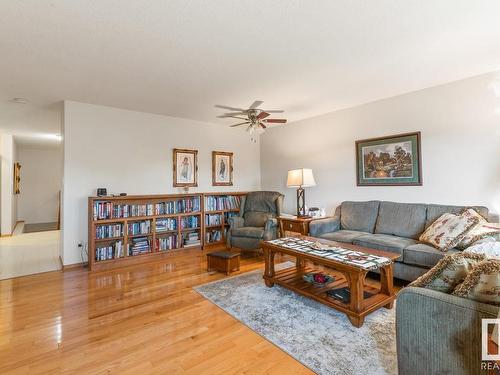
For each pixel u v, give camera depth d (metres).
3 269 3.95
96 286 3.25
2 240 6.10
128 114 4.54
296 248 2.91
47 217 9.02
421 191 3.76
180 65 2.88
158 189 4.83
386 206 3.93
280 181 5.81
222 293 3.00
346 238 3.63
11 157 6.62
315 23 2.16
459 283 1.42
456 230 2.85
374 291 2.69
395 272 3.13
